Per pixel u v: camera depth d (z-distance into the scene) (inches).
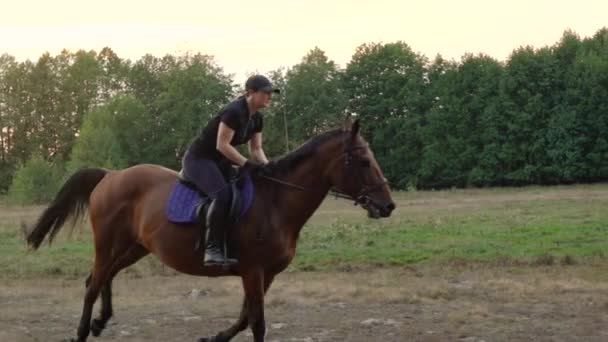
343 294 519.5
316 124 2881.4
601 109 2413.9
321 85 2869.1
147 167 370.0
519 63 2501.2
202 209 335.0
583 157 2438.5
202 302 507.5
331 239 859.4
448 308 472.7
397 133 2829.7
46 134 3294.8
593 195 1686.8
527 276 612.7
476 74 2630.4
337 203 1663.4
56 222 388.2
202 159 338.6
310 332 407.5
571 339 385.4
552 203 1396.4
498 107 2518.5
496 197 1742.1
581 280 578.2
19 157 3289.9
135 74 3447.3
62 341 386.9
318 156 333.4
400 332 403.2
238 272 336.8
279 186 335.6
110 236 366.0
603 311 455.5
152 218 350.0
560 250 745.6
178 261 346.0
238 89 2992.1
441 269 663.1
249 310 332.5
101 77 3405.5
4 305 508.4
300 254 753.0
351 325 423.5
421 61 2938.0
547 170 2442.2
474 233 889.5
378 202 327.0
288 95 2849.4
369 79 2957.7
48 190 1939.0
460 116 2605.8
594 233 855.1
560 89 2477.9
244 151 1085.8
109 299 377.4
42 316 463.2
